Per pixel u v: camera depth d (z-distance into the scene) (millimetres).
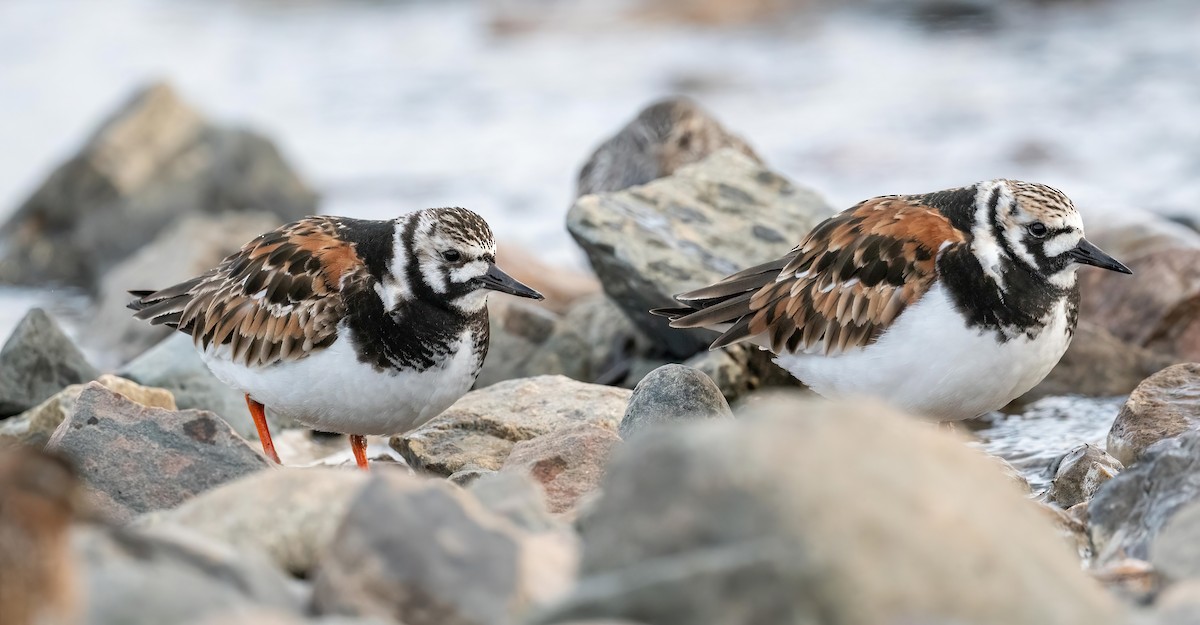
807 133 27562
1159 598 7152
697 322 11594
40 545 6125
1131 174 23906
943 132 27031
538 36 36406
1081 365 14469
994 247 10531
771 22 36875
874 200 11453
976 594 5945
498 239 20359
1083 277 15945
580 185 19969
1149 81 29250
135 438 9688
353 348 10781
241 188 23984
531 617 6090
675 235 14828
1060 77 30109
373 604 6590
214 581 6680
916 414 10977
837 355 11000
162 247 19953
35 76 33250
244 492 7941
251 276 11242
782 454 6152
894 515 6000
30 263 23125
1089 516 8992
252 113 30234
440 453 11781
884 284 10703
